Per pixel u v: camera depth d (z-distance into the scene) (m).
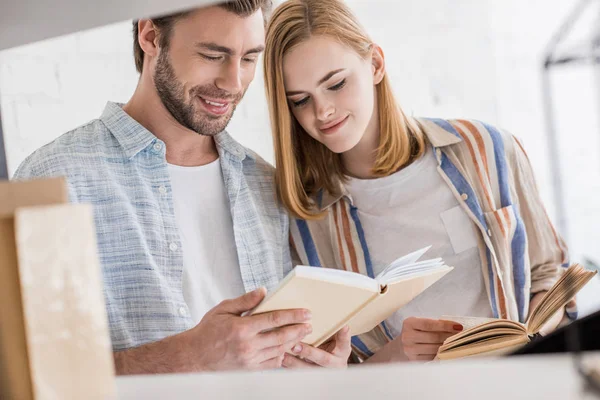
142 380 0.59
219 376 0.58
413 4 2.93
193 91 1.46
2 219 0.51
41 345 0.50
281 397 0.52
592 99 3.06
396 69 2.92
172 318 1.43
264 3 1.62
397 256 1.71
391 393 0.50
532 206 1.78
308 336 1.37
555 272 1.77
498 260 1.69
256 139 2.51
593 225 3.10
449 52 2.97
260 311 1.18
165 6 0.60
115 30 2.17
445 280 1.72
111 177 1.44
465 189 1.69
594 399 0.43
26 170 1.41
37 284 0.50
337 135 1.61
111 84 2.16
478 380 0.51
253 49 1.48
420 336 1.55
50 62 2.05
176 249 1.47
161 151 1.49
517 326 1.37
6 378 0.51
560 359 0.53
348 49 1.57
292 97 1.61
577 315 1.62
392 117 1.67
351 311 1.29
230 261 1.57
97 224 1.41
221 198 1.58
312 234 1.73
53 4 0.59
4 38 0.68
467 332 1.38
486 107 3.01
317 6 1.56
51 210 0.50
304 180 1.74
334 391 0.52
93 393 0.50
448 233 1.69
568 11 3.04
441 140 1.71
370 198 1.72
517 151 1.79
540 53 3.06
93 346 0.51
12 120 1.98
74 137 1.45
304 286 1.12
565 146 3.11
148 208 1.46
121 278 1.41
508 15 3.04
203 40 1.42
